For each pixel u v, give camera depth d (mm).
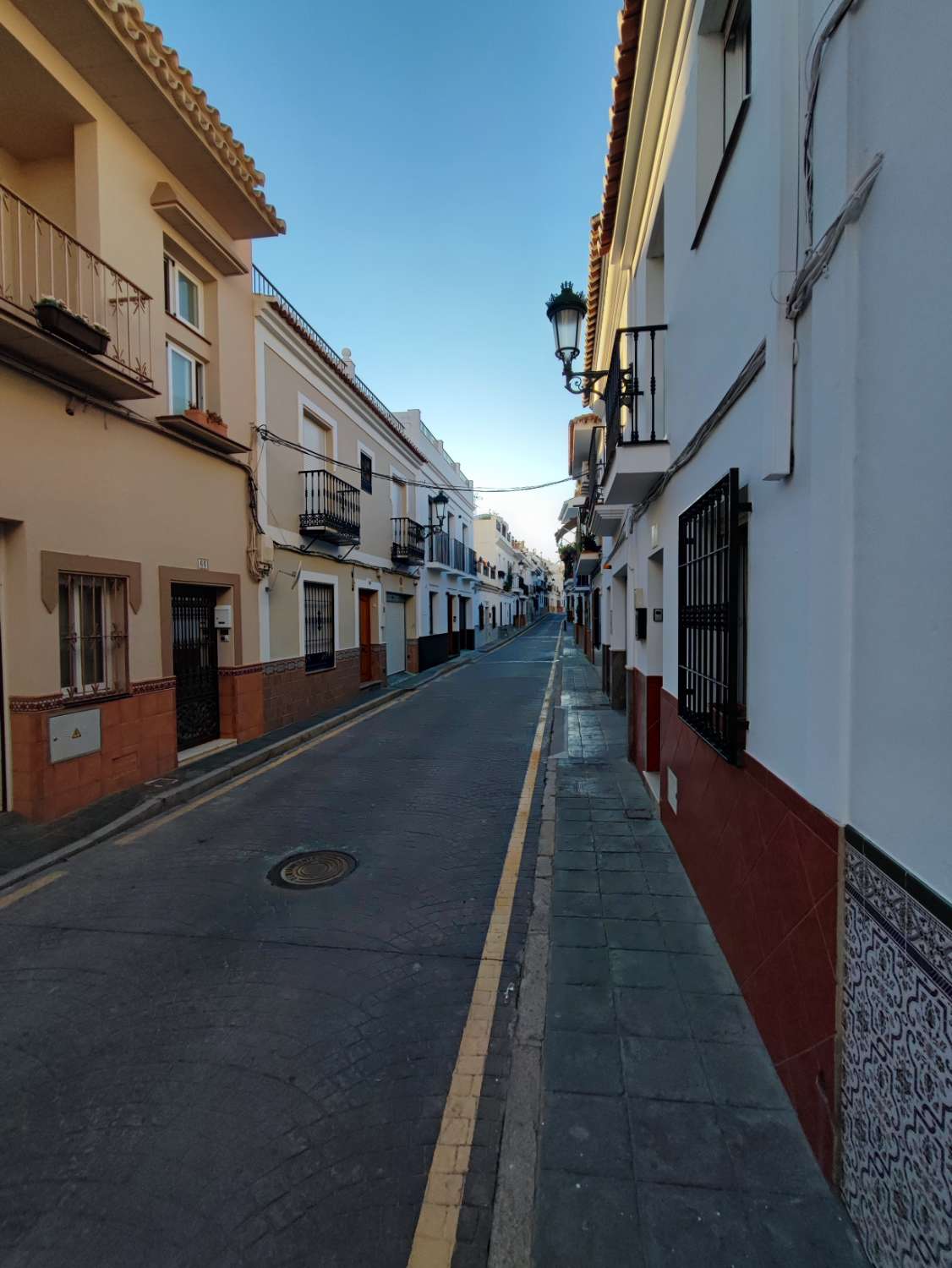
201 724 8352
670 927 3572
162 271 7207
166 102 6324
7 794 5500
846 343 1737
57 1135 2287
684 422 4277
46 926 3863
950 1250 1302
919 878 1436
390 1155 2193
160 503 7172
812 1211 1870
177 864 4809
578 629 31156
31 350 5176
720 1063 2496
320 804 6328
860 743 1741
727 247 3129
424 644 19781
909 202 1451
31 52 5438
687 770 4207
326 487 11648
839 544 1798
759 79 2572
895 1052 1545
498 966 3363
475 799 6449
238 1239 1895
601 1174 2023
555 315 6555
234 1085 2523
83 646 6141
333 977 3273
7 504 5230
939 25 1318
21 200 5035
